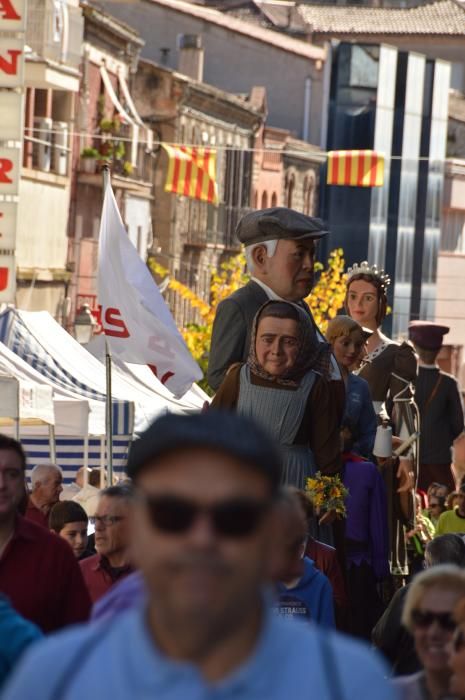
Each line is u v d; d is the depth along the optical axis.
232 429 7.41
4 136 52.75
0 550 15.26
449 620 12.88
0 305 53.94
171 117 136.00
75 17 93.75
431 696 13.02
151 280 33.25
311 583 17.84
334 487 21.88
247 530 7.33
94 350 52.53
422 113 174.75
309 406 21.92
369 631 24.30
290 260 24.09
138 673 7.27
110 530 18.88
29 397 39.59
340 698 7.25
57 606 15.27
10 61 52.38
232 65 169.00
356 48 168.75
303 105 169.12
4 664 11.91
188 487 7.32
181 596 7.29
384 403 29.25
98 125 110.00
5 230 52.62
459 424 36.78
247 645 7.39
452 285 181.38
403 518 26.97
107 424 32.66
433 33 197.88
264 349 21.81
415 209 174.25
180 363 33.22
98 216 111.62
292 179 163.38
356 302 29.64
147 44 157.12
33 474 29.31
